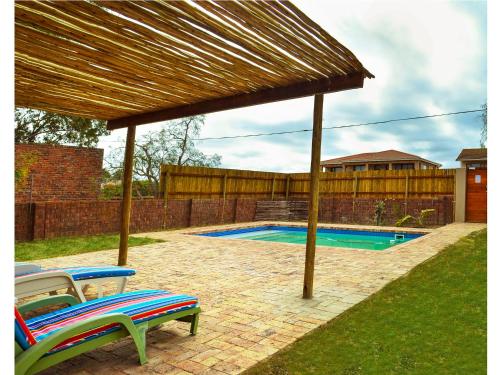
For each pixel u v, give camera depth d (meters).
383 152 33.44
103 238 9.98
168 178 13.45
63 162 12.44
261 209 17.39
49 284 3.40
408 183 15.95
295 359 2.90
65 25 2.92
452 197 14.73
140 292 3.28
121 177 16.61
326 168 34.62
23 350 2.08
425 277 5.42
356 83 3.95
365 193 17.12
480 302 4.18
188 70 3.92
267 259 7.36
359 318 3.82
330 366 2.80
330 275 5.82
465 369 2.75
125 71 4.00
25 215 9.22
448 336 3.33
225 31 2.95
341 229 14.35
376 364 2.84
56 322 2.50
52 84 4.53
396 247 8.52
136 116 6.22
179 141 18.89
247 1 2.49
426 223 15.07
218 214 15.27
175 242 9.70
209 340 3.22
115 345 3.12
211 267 6.52
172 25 2.85
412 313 3.94
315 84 4.26
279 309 4.10
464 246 7.71
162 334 3.36
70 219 10.12
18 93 4.96
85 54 3.53
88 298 4.47
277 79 4.23
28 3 2.56
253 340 3.23
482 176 14.31
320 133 4.63
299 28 2.90
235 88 4.62
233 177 16.42
